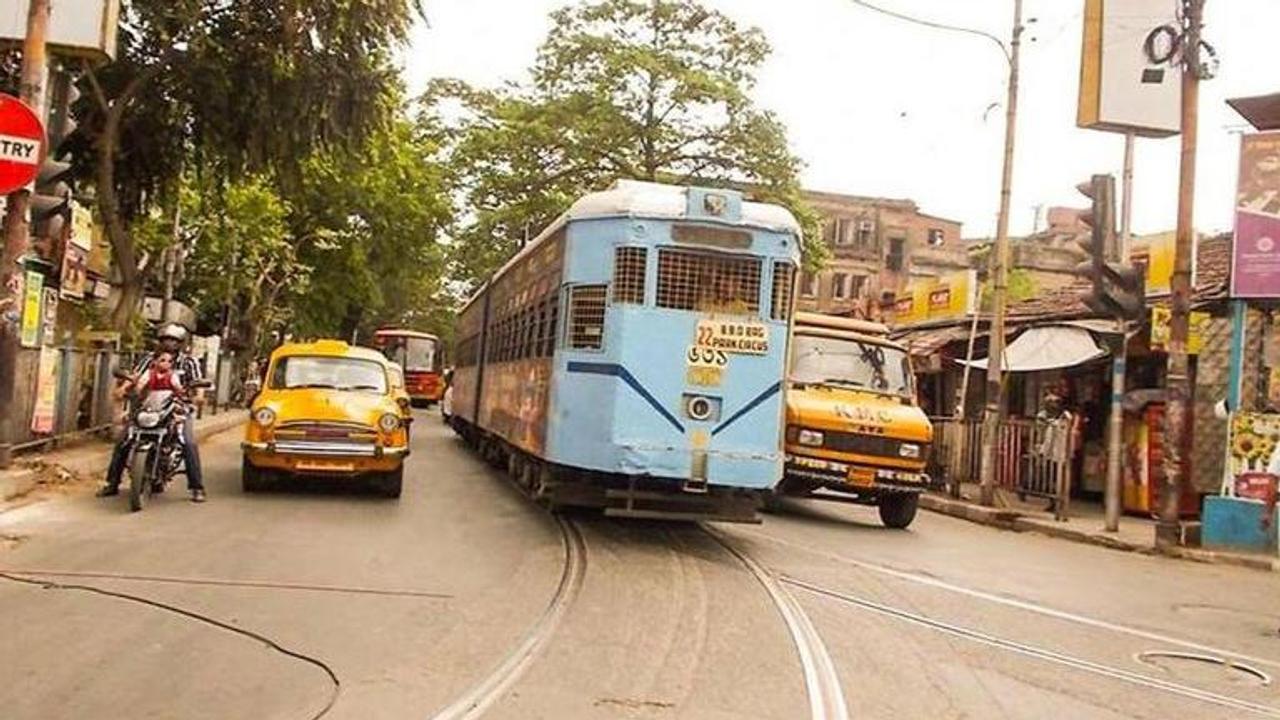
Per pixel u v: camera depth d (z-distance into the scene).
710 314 12.59
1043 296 28.59
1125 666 8.52
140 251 25.83
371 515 13.61
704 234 12.62
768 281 12.70
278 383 15.79
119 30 19.08
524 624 8.34
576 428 12.84
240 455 21.14
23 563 9.49
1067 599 11.37
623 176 34.59
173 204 23.33
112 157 19.52
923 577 12.05
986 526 19.05
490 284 23.28
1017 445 22.47
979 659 8.30
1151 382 21.53
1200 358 19.31
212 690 6.36
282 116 19.92
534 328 15.65
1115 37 17.70
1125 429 20.78
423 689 6.59
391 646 7.50
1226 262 21.00
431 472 19.89
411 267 43.34
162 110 20.41
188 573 9.42
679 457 12.38
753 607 9.47
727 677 7.25
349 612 8.39
